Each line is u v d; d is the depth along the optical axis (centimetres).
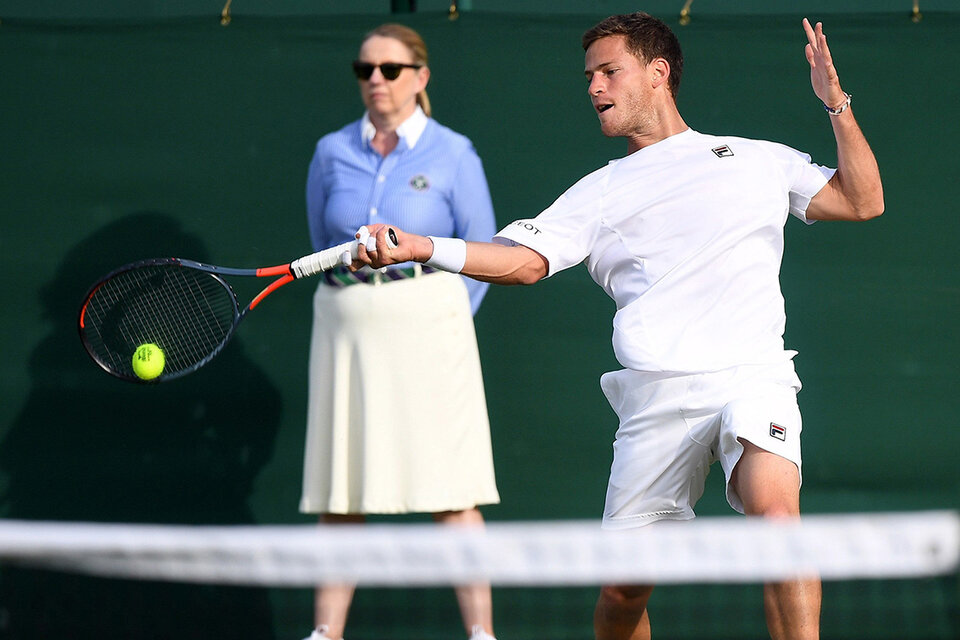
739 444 1116
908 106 1650
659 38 1244
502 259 1187
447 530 968
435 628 1591
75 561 1157
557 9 1700
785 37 1661
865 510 1631
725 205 1184
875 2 1692
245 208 1686
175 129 1692
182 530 1009
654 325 1188
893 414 1634
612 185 1219
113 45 1689
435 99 1670
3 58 1689
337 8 1733
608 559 912
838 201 1225
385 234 1127
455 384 1434
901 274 1644
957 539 893
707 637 1556
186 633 1602
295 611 1602
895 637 1522
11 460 1666
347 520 1465
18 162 1689
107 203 1688
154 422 1664
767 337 1181
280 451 1667
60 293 1678
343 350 1430
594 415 1652
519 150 1670
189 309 1661
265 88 1688
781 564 901
